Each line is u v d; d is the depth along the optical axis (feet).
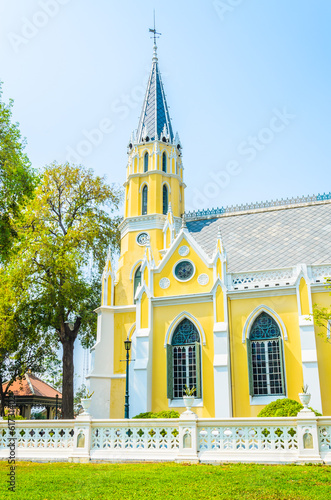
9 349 131.34
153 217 130.52
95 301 139.64
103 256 139.44
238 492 38.73
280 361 92.53
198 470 49.21
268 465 52.06
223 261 101.76
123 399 114.73
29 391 180.65
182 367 100.99
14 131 97.91
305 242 108.58
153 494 38.60
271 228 117.70
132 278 126.31
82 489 40.65
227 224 125.80
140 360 101.65
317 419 53.42
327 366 88.84
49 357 146.30
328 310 91.35
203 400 96.17
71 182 139.54
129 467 52.90
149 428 59.52
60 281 126.31
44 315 129.39
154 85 151.02
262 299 97.25
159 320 105.09
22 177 96.84
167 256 109.19
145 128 141.28
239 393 93.61
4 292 124.06
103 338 119.24
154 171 134.72
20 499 37.17
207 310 101.40
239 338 96.68
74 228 134.72
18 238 99.35
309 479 42.93
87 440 60.29
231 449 55.93
